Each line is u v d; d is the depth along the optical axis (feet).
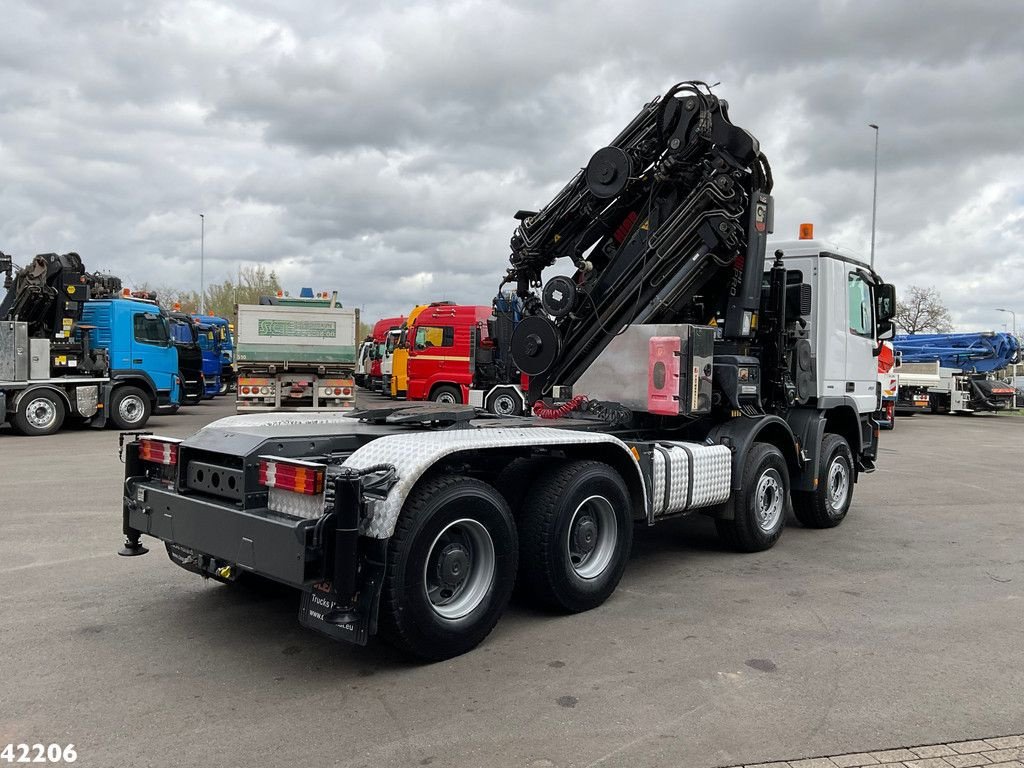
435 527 13.43
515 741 10.91
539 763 10.30
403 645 13.21
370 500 12.77
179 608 16.60
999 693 12.72
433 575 13.84
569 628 15.67
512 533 14.88
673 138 21.45
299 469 12.67
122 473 34.32
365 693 12.50
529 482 16.51
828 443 25.27
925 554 22.31
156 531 15.31
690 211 21.13
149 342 55.62
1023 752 10.73
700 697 12.43
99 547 21.44
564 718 11.64
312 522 12.25
